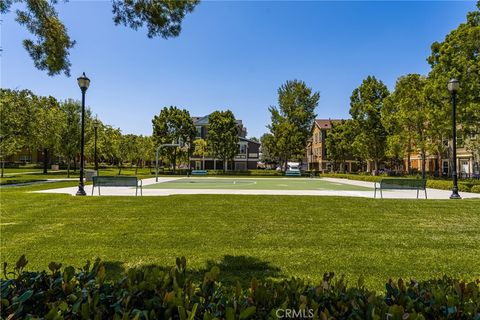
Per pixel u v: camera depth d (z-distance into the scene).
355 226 6.86
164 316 1.77
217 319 1.64
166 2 5.14
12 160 61.06
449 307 1.85
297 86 49.94
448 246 5.43
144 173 44.44
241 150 55.00
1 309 1.83
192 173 41.09
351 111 35.75
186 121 43.44
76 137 31.38
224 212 8.30
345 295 2.07
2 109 23.39
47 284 2.23
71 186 18.61
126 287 2.15
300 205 9.36
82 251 5.10
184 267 2.36
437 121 20.64
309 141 66.69
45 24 5.37
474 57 18.70
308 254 4.97
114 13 5.32
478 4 18.66
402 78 27.44
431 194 15.20
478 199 10.84
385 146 34.09
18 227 6.71
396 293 2.09
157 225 6.90
